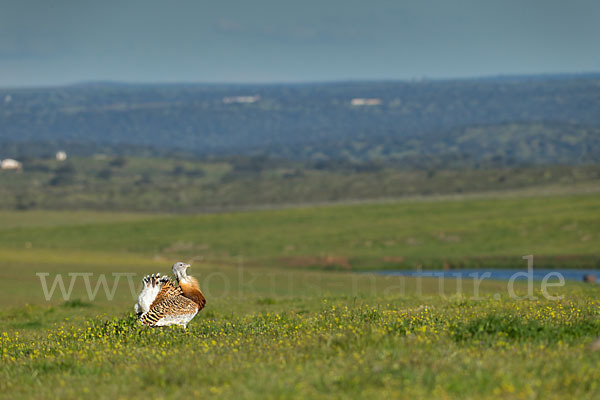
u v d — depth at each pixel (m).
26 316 109.50
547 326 49.12
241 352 46.09
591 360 39.62
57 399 37.38
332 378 37.19
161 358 44.97
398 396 34.03
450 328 51.56
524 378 36.25
